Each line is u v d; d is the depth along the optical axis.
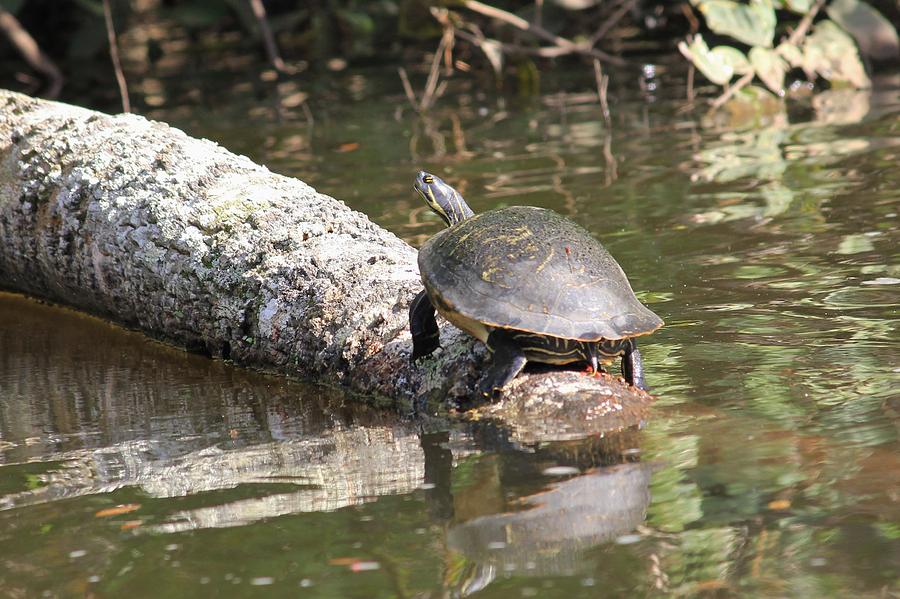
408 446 6.45
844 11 19.11
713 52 17.91
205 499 5.78
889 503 5.04
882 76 19.22
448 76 22.95
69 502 5.86
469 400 7.00
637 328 6.50
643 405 6.65
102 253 9.78
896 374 6.84
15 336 10.09
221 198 9.30
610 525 5.07
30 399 8.12
